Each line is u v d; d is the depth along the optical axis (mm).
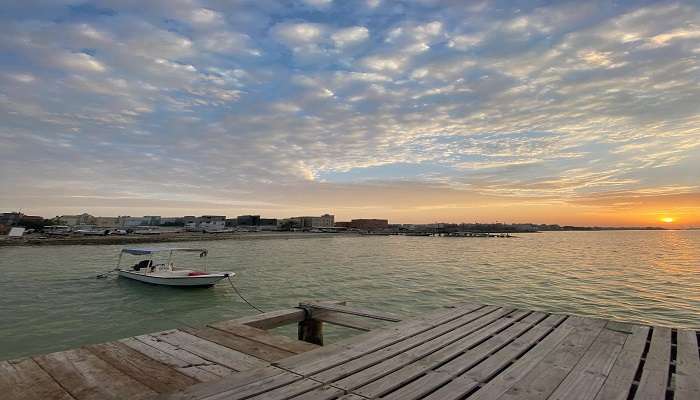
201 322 18812
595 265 48125
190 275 27125
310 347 5281
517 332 5715
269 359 4848
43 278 32375
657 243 123750
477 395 3574
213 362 4758
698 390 3695
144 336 5723
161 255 59812
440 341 5195
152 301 23750
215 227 189500
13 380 4223
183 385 4109
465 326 6004
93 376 4336
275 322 7000
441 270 42344
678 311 21500
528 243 126938
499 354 4762
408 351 4781
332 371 4098
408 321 6324
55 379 4258
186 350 5164
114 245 79938
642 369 4297
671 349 4930
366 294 26562
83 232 113812
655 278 35250
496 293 27172
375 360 4434
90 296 25125
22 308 21688
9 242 73938
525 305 23078
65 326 17875
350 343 5086
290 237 144625
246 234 148375
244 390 3615
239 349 5207
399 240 153125
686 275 37312
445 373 4109
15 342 15414
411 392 3615
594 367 4312
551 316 6707
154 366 4625
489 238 185625
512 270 42375
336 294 26484
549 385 3814
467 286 30453
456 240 155625
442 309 7266
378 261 54312
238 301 23953
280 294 26453
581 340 5332
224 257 58031
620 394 3605
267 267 44312
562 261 54625
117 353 5047
